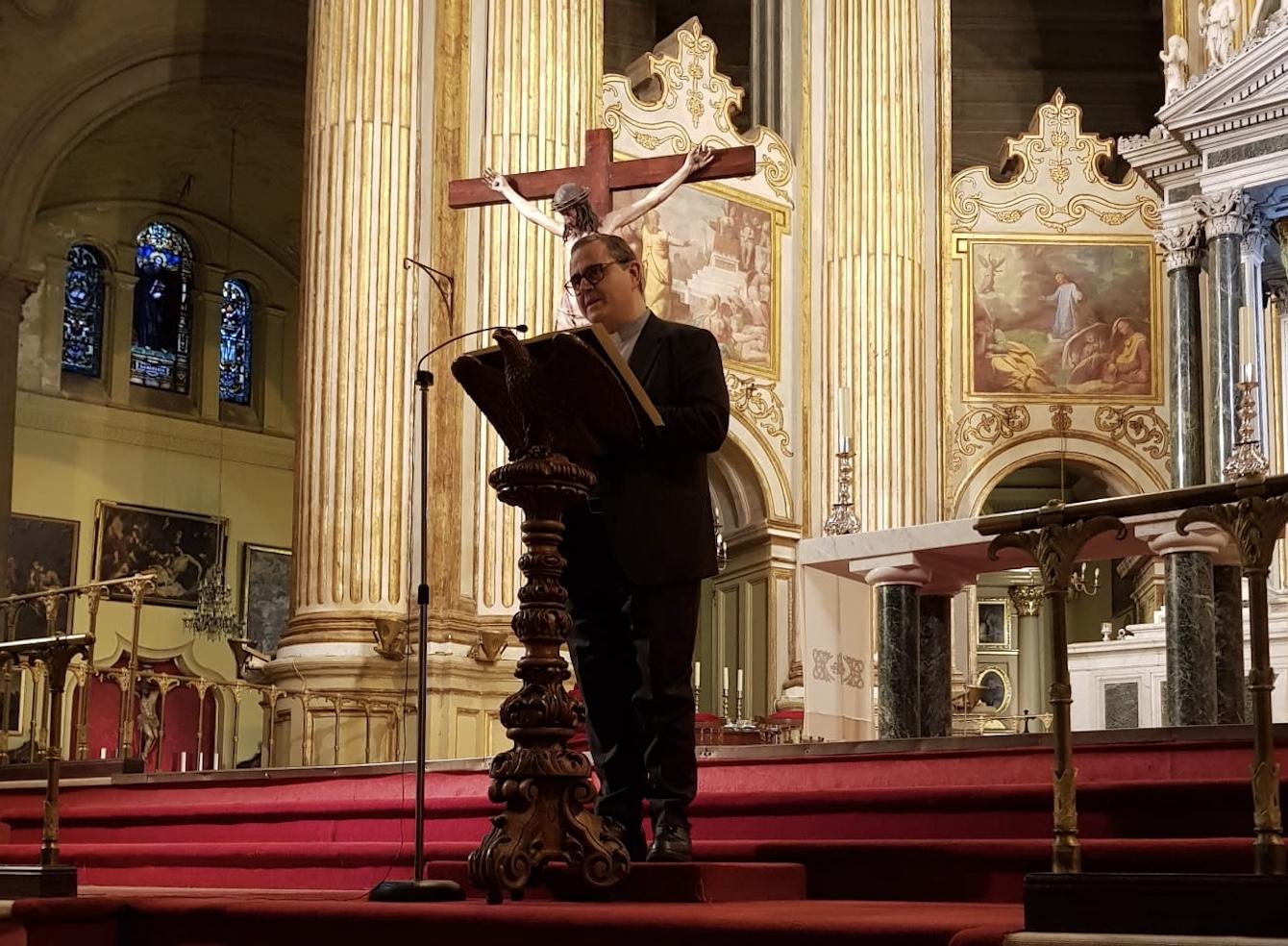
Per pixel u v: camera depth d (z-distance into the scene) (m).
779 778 6.17
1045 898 3.04
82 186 21.06
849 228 17.11
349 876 5.98
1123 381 17.88
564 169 10.80
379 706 12.63
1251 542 3.16
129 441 21.33
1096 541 8.09
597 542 4.46
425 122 13.99
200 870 6.54
